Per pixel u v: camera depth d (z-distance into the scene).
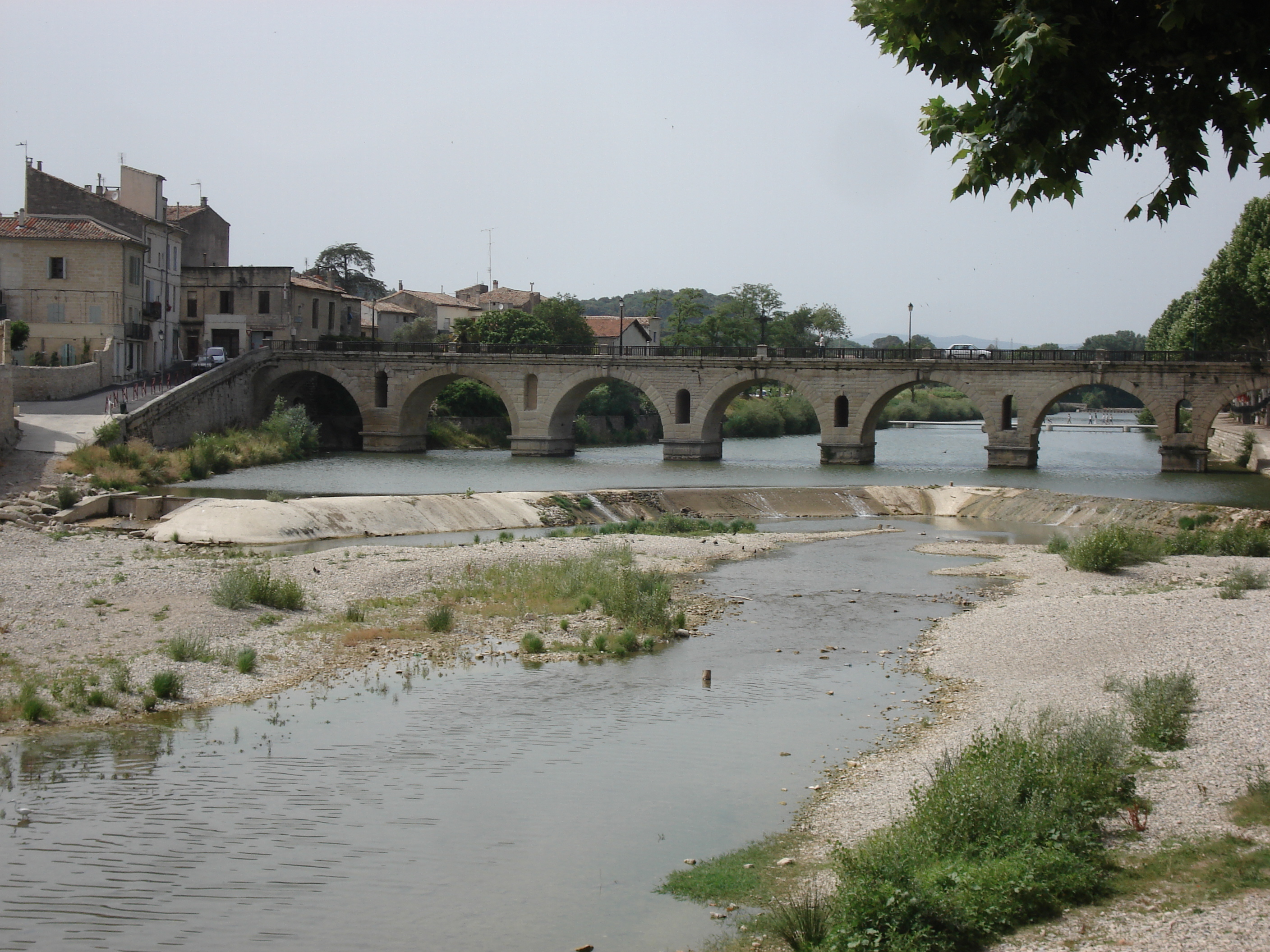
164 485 68.19
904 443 125.06
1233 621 30.89
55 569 37.38
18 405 74.88
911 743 22.73
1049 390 87.25
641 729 23.81
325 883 16.00
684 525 58.12
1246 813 16.67
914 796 17.78
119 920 14.77
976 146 11.34
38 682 26.00
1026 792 17.16
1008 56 10.70
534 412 100.81
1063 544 51.94
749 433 143.88
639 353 101.25
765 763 21.56
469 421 119.38
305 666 28.80
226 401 92.69
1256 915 13.18
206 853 16.98
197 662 28.28
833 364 92.44
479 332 132.75
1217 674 25.11
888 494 71.38
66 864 16.47
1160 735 20.84
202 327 111.19
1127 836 16.44
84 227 87.31
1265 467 83.00
